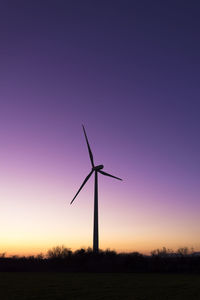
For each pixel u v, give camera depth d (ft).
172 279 245.45
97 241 355.77
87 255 391.86
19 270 349.41
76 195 358.64
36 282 217.97
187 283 213.05
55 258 404.77
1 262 391.65
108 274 298.15
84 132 374.22
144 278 254.47
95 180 361.51
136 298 142.61
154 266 341.82
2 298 142.20
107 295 152.56
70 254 418.10
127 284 204.85
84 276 274.98
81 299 139.03
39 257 435.94
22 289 176.35
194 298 142.82
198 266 337.52
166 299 139.64
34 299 139.03
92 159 367.45
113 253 417.69
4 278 251.80
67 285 197.26
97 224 356.59
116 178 358.84
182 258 382.42
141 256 383.45
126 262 356.79
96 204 359.05
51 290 171.42
